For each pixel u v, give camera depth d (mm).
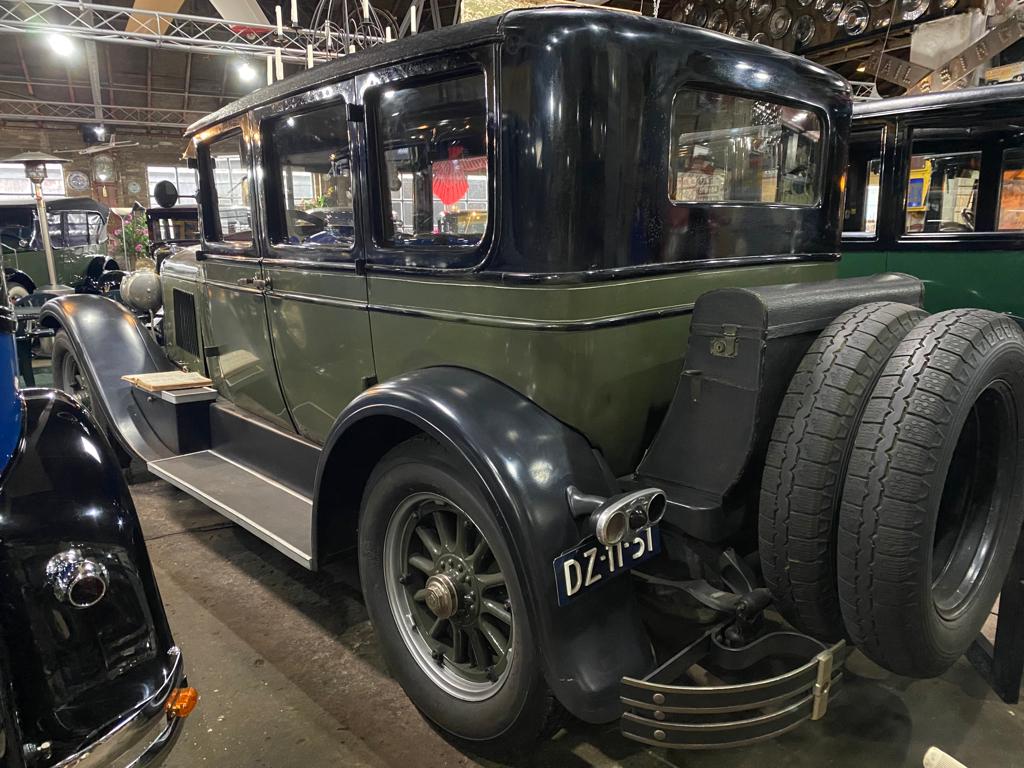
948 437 1395
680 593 1665
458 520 1802
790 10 7070
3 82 15688
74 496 1438
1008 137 4113
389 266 1996
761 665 2119
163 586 2744
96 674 1340
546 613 1521
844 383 1471
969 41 5902
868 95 7828
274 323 2576
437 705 1896
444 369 1845
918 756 1827
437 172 1863
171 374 3373
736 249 2016
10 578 1305
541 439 1628
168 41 8273
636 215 1715
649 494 1521
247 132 2502
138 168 18375
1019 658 1964
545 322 1642
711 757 1849
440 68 1751
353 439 1970
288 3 11578
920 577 1402
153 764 1379
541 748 1895
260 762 1852
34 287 8391
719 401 1588
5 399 1453
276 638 2400
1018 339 1581
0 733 1202
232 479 2758
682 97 1814
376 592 2023
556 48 1548
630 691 1506
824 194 2324
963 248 4098
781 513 1488
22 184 17516
